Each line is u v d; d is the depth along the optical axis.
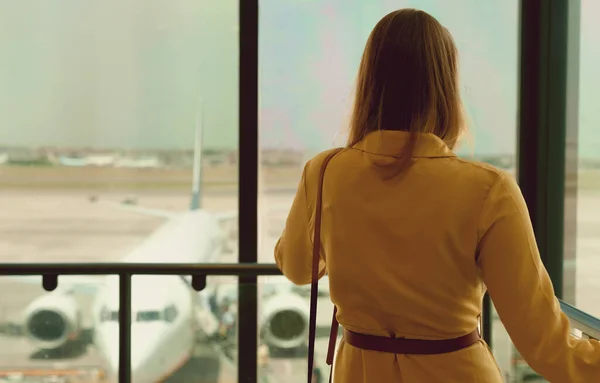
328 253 1.13
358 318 1.08
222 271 2.70
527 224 1.00
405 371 1.04
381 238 1.05
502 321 1.01
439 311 1.02
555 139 2.97
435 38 1.07
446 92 1.08
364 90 1.12
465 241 1.01
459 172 1.03
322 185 1.15
